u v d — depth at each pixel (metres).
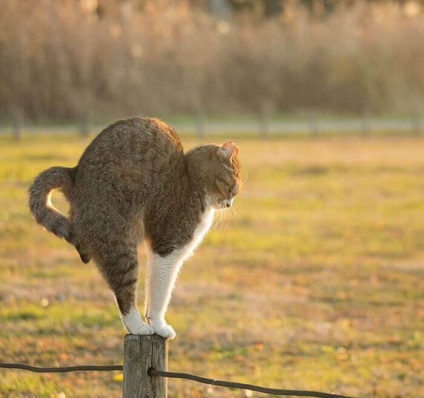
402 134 53.59
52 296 17.98
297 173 37.66
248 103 58.28
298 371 14.44
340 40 59.88
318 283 20.28
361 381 14.08
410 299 19.09
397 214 29.19
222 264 21.70
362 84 59.69
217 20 62.38
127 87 52.06
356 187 34.56
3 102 49.31
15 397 12.37
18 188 28.27
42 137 44.38
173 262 9.18
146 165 8.73
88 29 50.69
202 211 9.41
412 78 60.81
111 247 8.48
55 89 49.94
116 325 16.16
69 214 8.70
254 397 13.28
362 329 16.94
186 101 54.44
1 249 21.55
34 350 14.62
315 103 59.69
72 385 13.15
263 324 16.86
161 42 54.06
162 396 7.94
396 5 63.84
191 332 16.08
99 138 8.73
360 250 23.80
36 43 49.31
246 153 43.31
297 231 26.05
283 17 63.28
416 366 14.92
